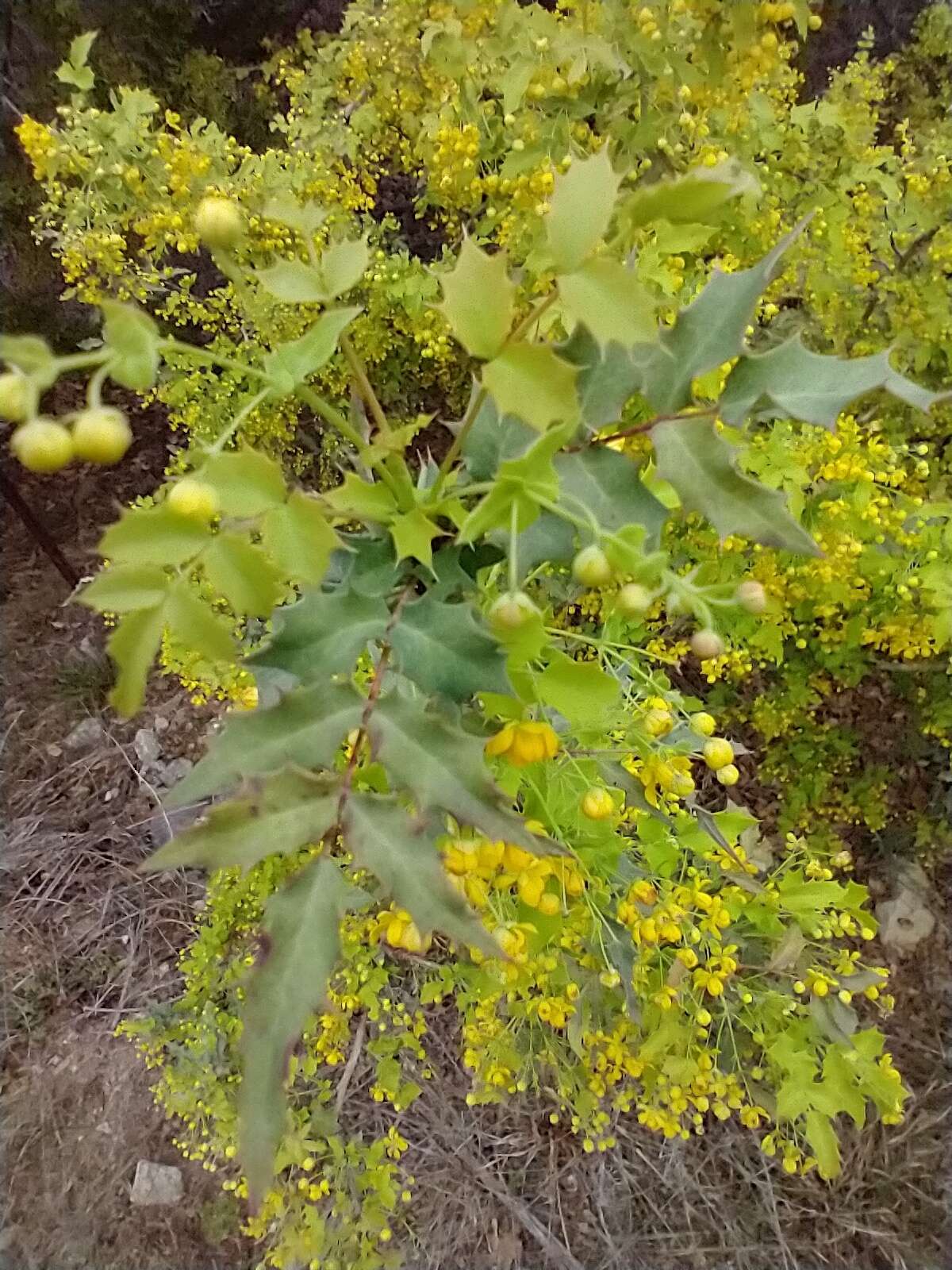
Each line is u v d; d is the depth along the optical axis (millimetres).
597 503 111
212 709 433
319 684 103
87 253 275
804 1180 348
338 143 296
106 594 95
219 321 331
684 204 87
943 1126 356
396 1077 260
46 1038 384
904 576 252
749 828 274
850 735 350
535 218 225
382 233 333
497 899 164
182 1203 358
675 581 103
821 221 261
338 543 97
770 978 223
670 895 184
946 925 379
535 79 211
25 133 246
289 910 98
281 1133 91
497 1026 236
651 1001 214
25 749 434
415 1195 338
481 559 120
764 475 229
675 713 199
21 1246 354
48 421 82
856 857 388
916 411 290
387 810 101
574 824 170
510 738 118
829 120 259
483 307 89
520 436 115
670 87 214
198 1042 278
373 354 333
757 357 109
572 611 285
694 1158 348
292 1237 248
